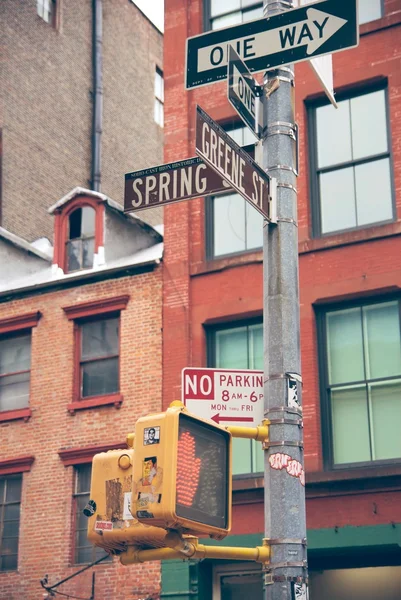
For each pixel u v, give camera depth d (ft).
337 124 55.21
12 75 84.74
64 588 54.65
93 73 96.07
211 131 21.02
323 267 52.13
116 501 19.40
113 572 53.42
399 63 53.72
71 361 59.52
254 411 22.39
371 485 47.01
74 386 59.11
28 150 85.05
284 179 23.53
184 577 50.72
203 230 57.41
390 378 49.55
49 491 57.31
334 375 50.96
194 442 17.83
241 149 22.33
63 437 57.88
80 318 60.13
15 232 81.46
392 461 48.32
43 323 61.36
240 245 56.49
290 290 22.57
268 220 23.04
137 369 56.39
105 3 99.76
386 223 51.93
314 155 55.16
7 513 58.70
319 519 47.78
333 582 49.01
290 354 22.04
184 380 22.44
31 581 55.88
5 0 85.56
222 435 18.67
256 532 49.21
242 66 23.16
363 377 50.26
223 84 59.62
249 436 21.24
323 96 55.47
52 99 89.40
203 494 17.81
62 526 56.18
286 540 20.27
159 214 98.02
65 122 90.74
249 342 54.24
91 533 19.52
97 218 64.39
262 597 50.11
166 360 55.52
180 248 57.41
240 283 54.75
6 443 59.88
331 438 49.93
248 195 22.15
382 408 49.39
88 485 56.75
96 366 59.06
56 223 66.33
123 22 102.42
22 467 58.70
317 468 48.60
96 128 94.17
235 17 61.62
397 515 46.09
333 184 54.29
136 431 17.74
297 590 19.88
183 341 55.21
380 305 50.96
